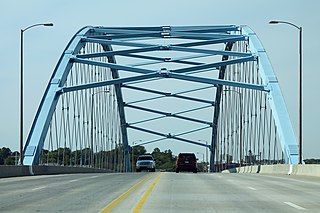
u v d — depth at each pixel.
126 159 105.50
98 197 21.70
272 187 28.67
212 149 106.06
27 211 16.89
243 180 36.09
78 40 65.81
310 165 43.06
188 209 17.78
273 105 56.34
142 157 81.06
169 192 24.67
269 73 59.41
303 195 23.53
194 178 39.09
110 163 89.81
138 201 20.11
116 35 69.81
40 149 53.31
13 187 27.92
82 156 68.69
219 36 68.62
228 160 87.50
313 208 18.36
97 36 69.19
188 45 67.38
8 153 72.81
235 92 77.88
